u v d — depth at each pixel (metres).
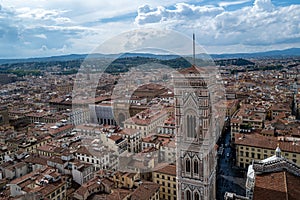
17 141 149.62
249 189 75.88
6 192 97.31
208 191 81.12
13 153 135.00
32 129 179.88
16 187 94.50
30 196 84.94
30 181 97.44
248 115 180.75
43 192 89.94
